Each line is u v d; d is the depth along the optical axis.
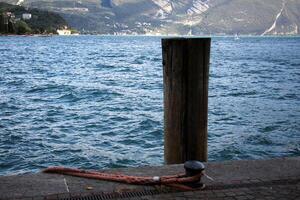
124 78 33.75
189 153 5.62
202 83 5.47
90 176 4.91
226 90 25.89
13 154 11.87
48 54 74.50
